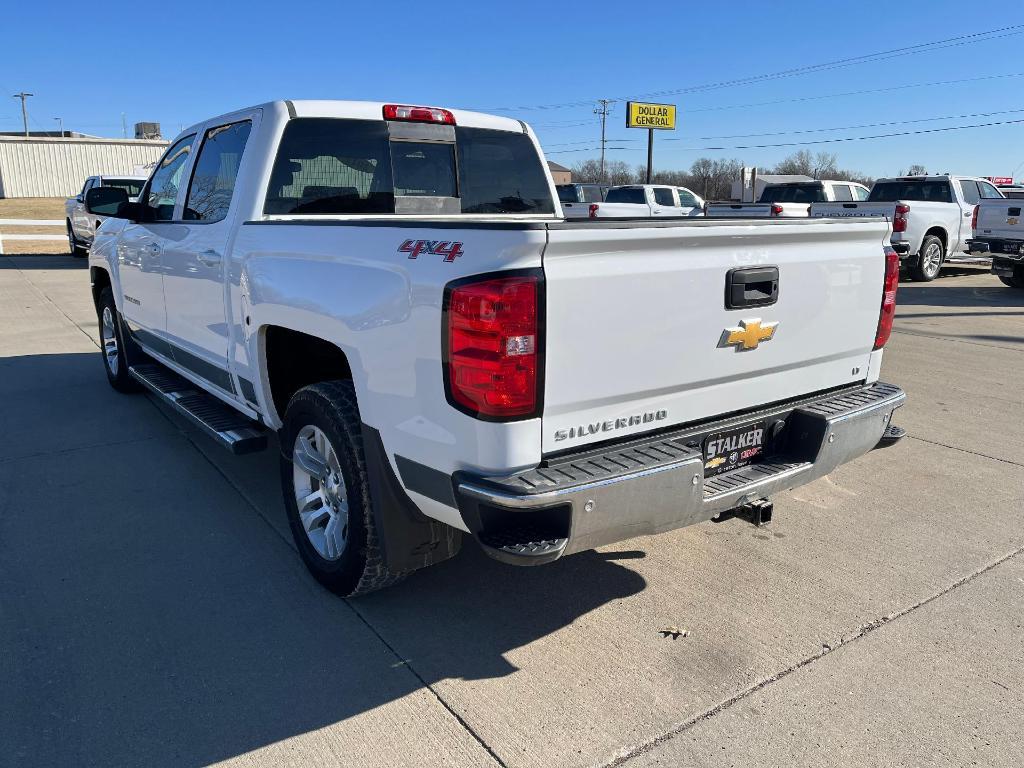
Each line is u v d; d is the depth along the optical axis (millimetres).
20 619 3273
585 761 2506
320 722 2686
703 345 2959
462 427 2578
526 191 5133
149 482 4777
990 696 2834
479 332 2469
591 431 2734
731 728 2660
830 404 3465
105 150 48125
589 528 2594
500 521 2631
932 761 2516
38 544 3951
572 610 3408
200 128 4812
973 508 4504
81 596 3465
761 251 3078
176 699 2789
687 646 3135
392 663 3018
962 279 16328
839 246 3410
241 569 3730
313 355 3984
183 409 4746
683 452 2809
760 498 3170
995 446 5574
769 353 3203
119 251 6035
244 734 2623
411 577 3682
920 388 7164
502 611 3396
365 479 3096
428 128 4602
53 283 15039
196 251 4418
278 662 3012
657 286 2762
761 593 3555
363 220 3148
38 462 5098
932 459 5316
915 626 3279
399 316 2750
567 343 2572
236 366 4094
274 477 4875
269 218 4027
